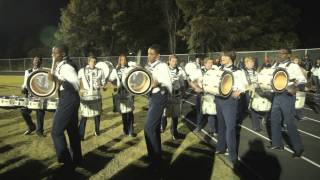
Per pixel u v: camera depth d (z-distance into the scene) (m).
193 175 6.11
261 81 7.51
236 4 32.03
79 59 36.91
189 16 34.06
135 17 41.88
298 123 10.73
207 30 31.64
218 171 6.30
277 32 34.22
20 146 7.75
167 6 39.66
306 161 7.00
